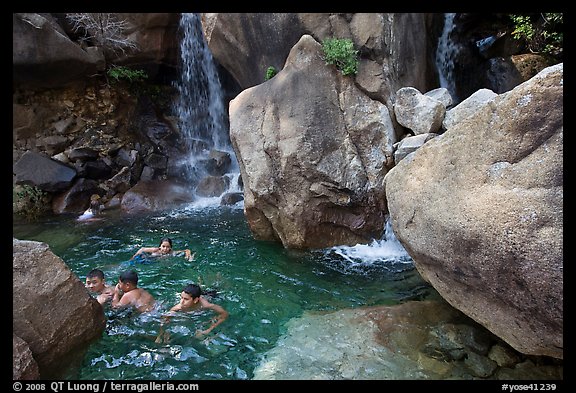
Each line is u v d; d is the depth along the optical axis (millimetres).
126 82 11633
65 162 10172
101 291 4867
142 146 11445
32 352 3373
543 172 2674
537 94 2762
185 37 11648
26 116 10219
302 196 6129
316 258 6125
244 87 8703
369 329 4027
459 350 3609
